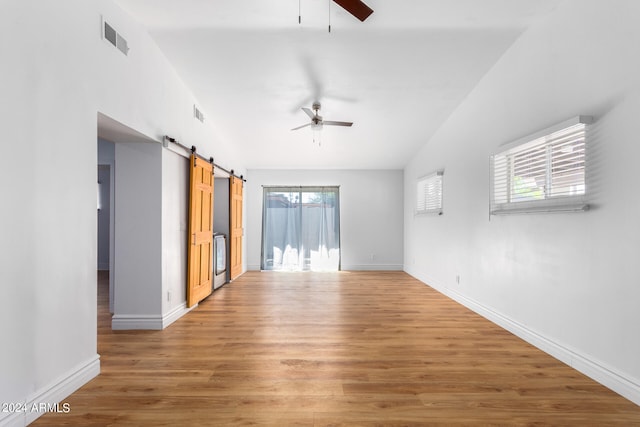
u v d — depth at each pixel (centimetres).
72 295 219
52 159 204
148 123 326
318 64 384
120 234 350
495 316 371
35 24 192
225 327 357
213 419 190
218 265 564
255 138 599
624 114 218
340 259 765
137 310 350
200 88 429
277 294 520
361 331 345
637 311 208
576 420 190
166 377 241
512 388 226
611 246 227
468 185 442
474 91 427
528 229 315
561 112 275
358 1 226
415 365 262
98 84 249
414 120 526
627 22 216
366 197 767
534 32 310
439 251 546
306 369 255
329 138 603
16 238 178
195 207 429
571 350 262
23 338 182
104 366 259
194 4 287
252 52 361
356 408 202
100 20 253
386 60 376
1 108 171
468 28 321
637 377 208
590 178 246
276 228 765
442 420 190
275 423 187
